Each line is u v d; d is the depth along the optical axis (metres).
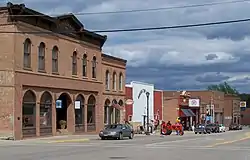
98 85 52.06
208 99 106.69
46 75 41.28
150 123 65.25
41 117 40.75
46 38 41.41
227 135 57.31
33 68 39.31
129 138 42.69
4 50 36.69
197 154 24.08
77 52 47.22
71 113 46.22
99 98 52.28
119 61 58.84
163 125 58.47
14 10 36.41
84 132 48.88
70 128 46.16
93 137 42.94
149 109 70.00
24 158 20.67
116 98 57.88
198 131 69.19
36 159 20.22
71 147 28.91
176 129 58.88
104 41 53.06
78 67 47.50
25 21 38.03
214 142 36.56
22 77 37.53
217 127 77.00
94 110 51.53
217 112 111.75
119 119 58.84
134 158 21.28
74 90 46.59
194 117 93.31
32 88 39.06
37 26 39.91
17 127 36.72
